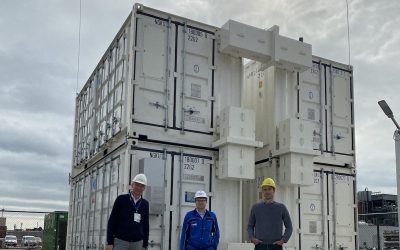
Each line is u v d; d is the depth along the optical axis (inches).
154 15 339.3
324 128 394.9
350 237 387.5
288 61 368.5
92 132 435.2
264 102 391.9
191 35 350.6
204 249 265.0
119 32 368.8
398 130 317.7
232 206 342.3
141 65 327.3
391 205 923.4
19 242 1595.7
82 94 519.8
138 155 316.2
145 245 258.8
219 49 359.3
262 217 252.7
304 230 364.8
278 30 368.8
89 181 425.4
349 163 400.8
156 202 304.7
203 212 272.4
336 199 386.9
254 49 357.4
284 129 364.5
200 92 346.6
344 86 415.5
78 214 464.8
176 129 331.9
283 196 366.0
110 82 386.9
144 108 323.6
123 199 256.8
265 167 378.0
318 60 405.7
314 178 380.2
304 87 393.4
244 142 334.3
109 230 253.1
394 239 745.0
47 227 698.8
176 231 317.4
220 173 336.2
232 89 361.7
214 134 346.3
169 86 335.0
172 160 327.3
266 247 248.4
